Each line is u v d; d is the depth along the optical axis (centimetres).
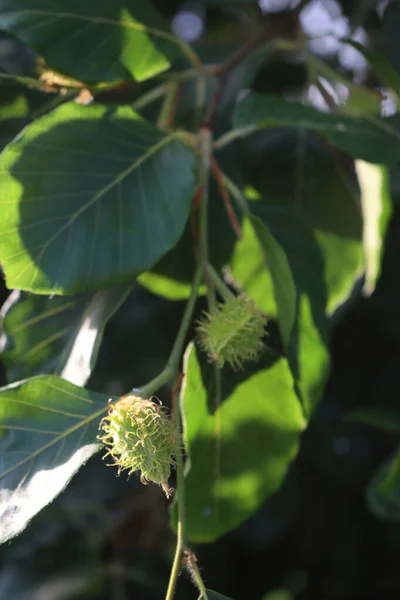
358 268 51
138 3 41
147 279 45
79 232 38
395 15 52
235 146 48
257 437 42
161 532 61
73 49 40
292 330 43
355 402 65
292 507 63
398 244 63
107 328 60
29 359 40
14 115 45
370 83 54
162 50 41
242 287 47
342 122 42
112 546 60
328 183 51
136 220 38
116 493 61
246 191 51
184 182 38
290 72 57
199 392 40
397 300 64
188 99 48
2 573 57
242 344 39
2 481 36
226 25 59
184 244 45
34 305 41
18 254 37
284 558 67
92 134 38
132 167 38
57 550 58
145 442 36
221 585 65
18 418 36
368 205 48
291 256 45
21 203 37
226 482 43
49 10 40
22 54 55
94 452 36
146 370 60
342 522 67
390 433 64
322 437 64
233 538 64
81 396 37
